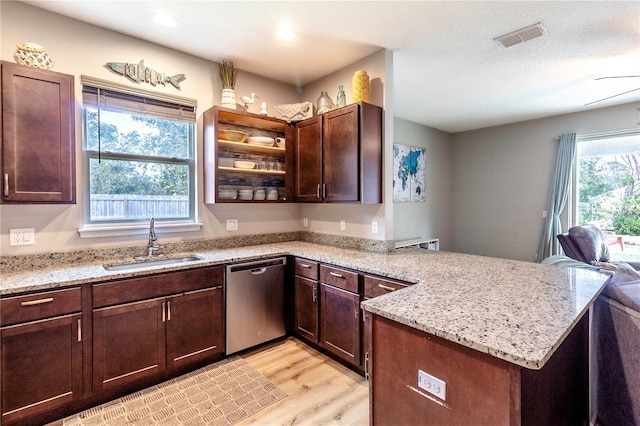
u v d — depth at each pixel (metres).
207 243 2.99
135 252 2.60
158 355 2.22
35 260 2.19
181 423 1.86
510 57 2.89
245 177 3.23
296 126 3.24
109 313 2.01
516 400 0.95
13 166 1.90
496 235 5.70
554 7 2.12
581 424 1.71
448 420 1.12
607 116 4.49
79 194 2.36
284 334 2.96
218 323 2.52
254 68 3.15
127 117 2.59
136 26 2.40
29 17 2.15
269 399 2.09
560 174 4.87
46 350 1.81
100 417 1.91
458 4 2.09
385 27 2.39
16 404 1.73
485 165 5.82
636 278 1.82
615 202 4.52
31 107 1.96
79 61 2.33
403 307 1.34
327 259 2.56
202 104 2.94
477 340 1.02
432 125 5.68
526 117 5.07
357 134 2.60
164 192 2.79
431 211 5.86
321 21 2.31
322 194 2.95
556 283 1.74
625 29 2.40
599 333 1.87
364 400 2.09
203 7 2.15
